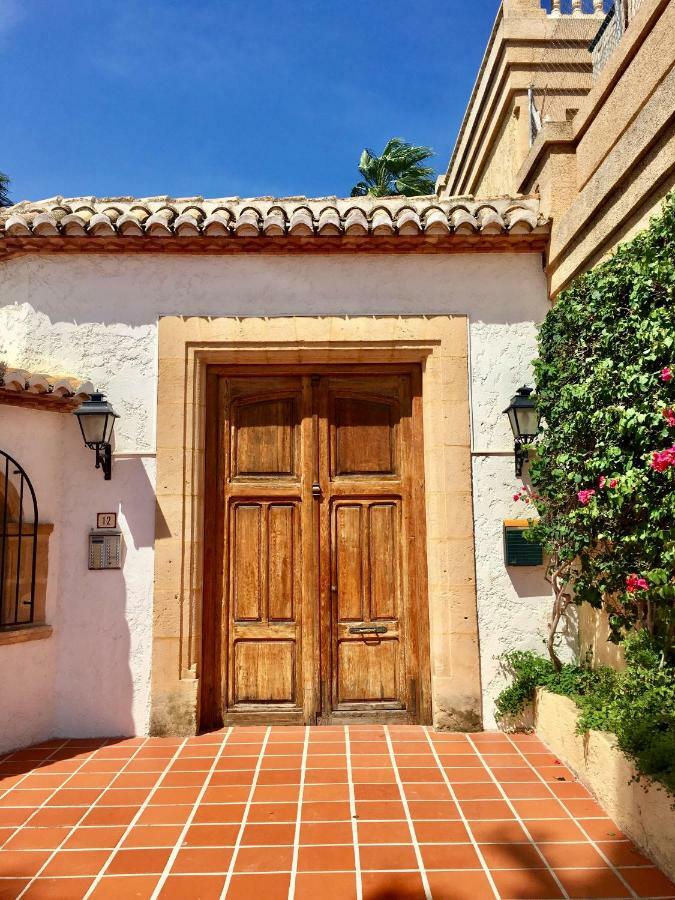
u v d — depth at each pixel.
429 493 5.33
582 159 5.18
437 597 5.18
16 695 4.84
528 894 3.01
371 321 5.39
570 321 4.64
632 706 3.76
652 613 4.03
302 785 4.14
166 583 5.13
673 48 3.86
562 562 4.86
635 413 3.75
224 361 5.44
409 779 4.22
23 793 4.07
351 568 5.41
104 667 5.10
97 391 5.32
